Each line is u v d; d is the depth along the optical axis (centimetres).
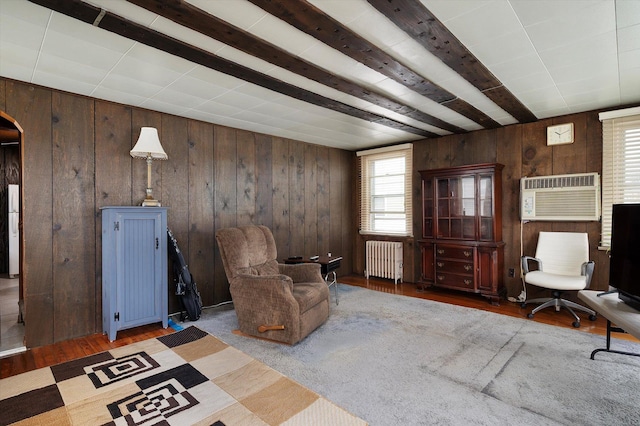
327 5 176
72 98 299
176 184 368
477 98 325
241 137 434
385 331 307
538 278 346
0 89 262
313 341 286
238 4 174
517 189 418
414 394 202
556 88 300
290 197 494
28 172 276
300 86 292
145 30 196
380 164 569
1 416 183
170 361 249
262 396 202
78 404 194
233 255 316
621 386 210
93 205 310
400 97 321
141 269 305
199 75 264
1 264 612
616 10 183
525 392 203
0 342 282
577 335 295
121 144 329
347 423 175
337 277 565
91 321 307
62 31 197
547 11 184
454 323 328
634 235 226
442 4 177
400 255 520
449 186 454
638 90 306
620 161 344
